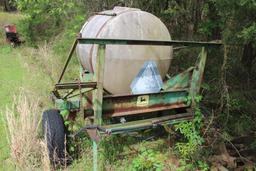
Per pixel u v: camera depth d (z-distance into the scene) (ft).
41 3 32.86
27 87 24.54
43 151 13.67
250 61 19.75
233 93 18.79
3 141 16.88
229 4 13.74
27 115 15.57
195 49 22.35
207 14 20.70
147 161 13.76
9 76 29.76
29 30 42.98
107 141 15.81
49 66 30.07
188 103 14.79
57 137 14.16
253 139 16.65
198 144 14.73
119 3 27.37
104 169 14.30
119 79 14.43
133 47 14.33
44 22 41.55
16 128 14.84
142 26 14.87
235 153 15.72
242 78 19.79
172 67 21.91
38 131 16.31
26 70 31.58
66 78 26.84
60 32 40.34
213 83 19.16
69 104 15.20
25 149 14.28
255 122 17.94
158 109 14.21
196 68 14.44
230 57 18.98
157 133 17.07
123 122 13.83
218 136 15.84
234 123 17.69
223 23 16.92
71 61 29.68
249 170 14.37
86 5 29.37
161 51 14.97
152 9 24.72
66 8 31.14
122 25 14.53
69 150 15.07
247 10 13.34
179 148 14.87
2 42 46.21
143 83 14.28
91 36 15.21
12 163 14.48
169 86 14.44
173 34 24.50
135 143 16.38
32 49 40.52
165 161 14.61
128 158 15.20
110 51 14.01
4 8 78.07
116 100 13.21
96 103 12.68
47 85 24.86
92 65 15.34
